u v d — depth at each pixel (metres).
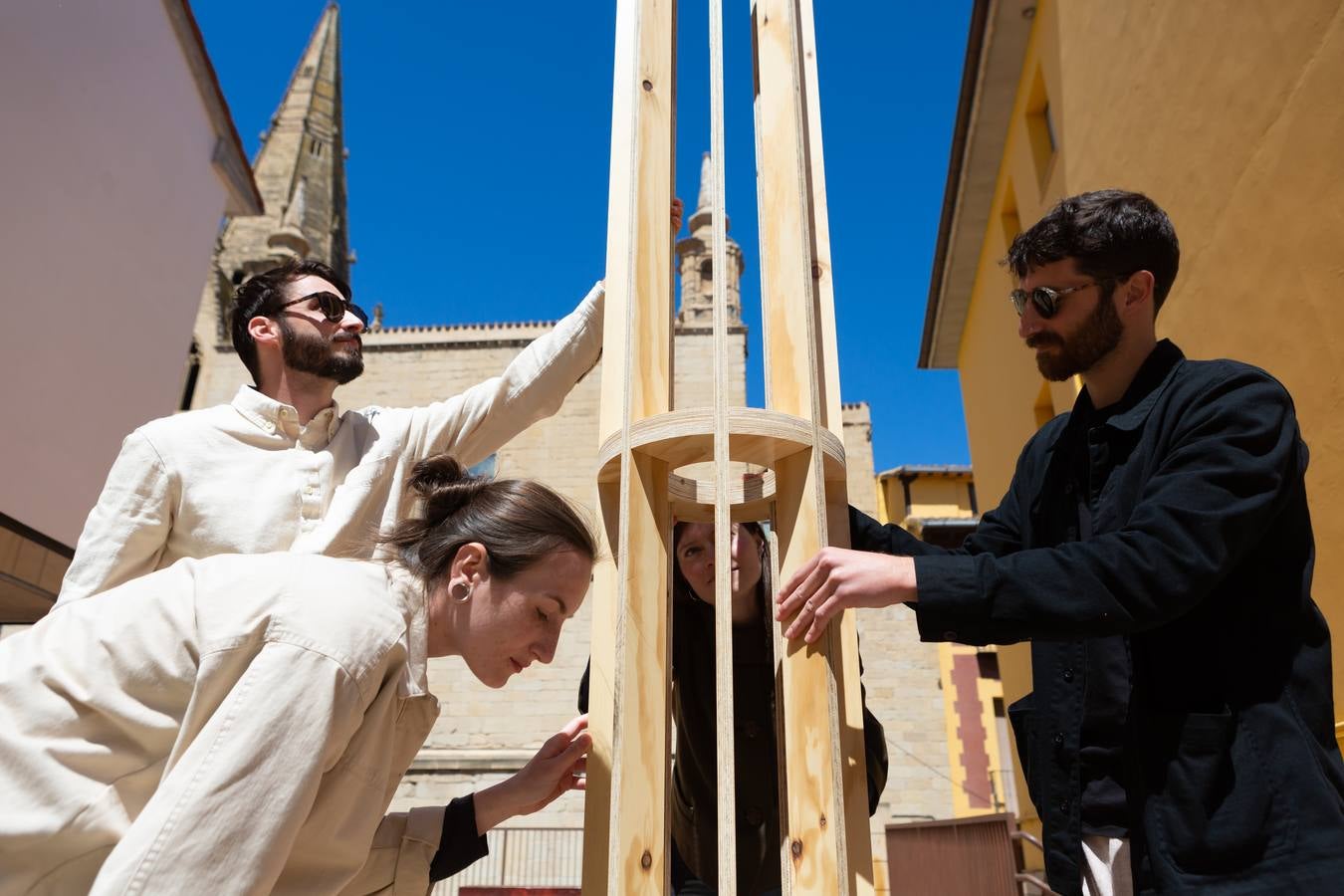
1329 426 3.81
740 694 2.34
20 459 6.45
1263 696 1.48
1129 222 1.84
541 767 1.78
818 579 1.56
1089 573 1.49
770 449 1.67
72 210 7.09
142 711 1.31
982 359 12.16
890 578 1.52
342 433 2.36
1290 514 1.58
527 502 1.60
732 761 1.41
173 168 8.72
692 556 2.39
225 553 2.05
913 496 23.03
